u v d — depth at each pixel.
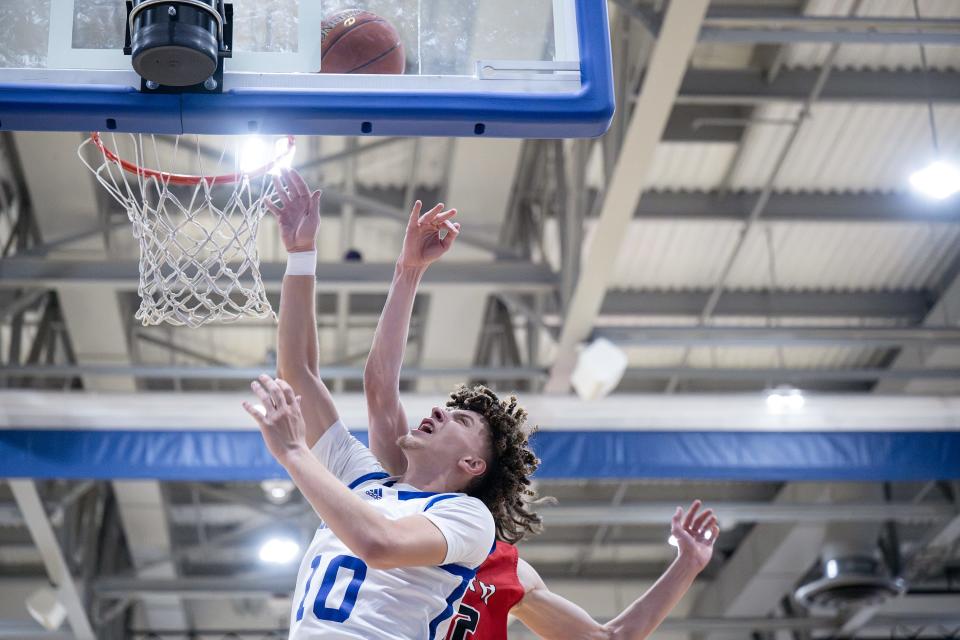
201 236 5.22
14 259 10.20
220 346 13.55
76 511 13.88
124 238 11.56
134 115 3.42
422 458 3.35
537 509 13.95
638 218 11.68
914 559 14.73
